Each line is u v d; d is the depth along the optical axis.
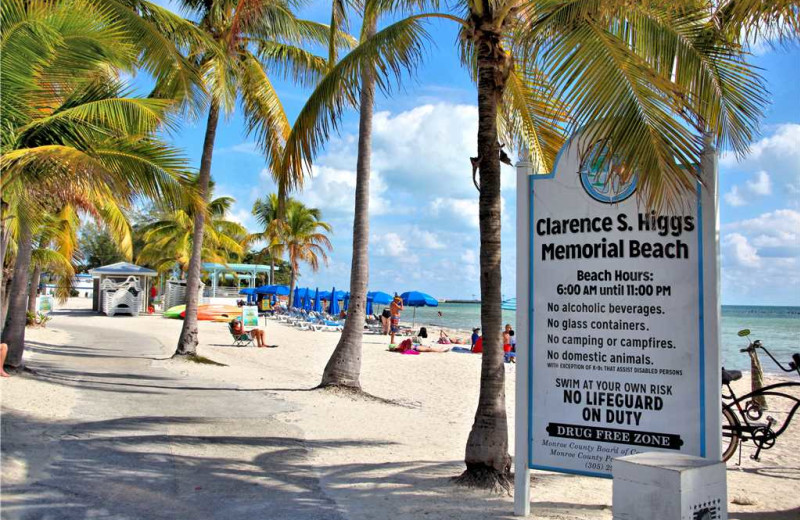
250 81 17.12
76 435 7.39
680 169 4.66
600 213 5.07
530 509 5.38
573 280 5.12
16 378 11.23
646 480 3.56
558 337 5.14
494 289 6.27
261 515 5.08
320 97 7.57
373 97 12.70
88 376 12.84
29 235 12.22
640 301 4.92
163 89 12.28
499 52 6.38
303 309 45.81
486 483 6.00
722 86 6.26
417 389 14.28
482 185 6.35
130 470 6.13
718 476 3.59
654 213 4.89
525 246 5.28
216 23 16.23
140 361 16.30
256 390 12.27
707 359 4.70
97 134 10.11
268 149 17.67
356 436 8.56
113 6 10.89
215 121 17.34
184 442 7.51
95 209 13.19
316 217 53.66
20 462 5.99
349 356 12.41
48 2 9.22
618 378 4.94
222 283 72.00
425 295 35.28
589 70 5.07
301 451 7.46
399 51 7.05
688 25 6.34
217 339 26.30
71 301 63.09
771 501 5.94
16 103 9.27
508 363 21.98
